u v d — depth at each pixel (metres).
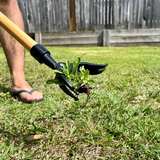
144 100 1.36
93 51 5.29
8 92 1.54
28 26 6.73
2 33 1.38
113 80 1.90
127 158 0.78
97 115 1.10
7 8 1.39
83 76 0.69
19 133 0.97
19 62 1.45
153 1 6.27
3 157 0.79
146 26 6.51
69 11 6.56
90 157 0.77
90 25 6.67
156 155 0.77
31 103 1.38
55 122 1.08
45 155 0.79
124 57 3.83
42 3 6.50
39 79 1.98
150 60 3.32
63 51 5.29
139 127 0.96
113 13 6.47
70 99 1.38
